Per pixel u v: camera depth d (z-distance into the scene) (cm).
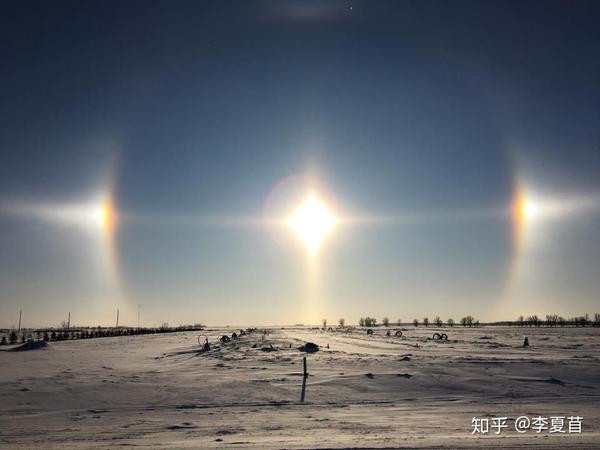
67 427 1542
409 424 1516
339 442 1212
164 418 1684
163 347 6050
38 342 5878
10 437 1387
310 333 9844
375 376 2577
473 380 2461
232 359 3859
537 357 3638
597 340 6569
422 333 10081
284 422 1577
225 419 1647
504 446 1126
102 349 5775
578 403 1897
